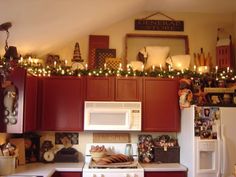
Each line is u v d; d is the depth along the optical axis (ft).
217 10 14.57
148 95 12.82
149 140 13.29
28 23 9.55
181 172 11.57
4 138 11.37
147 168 11.48
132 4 12.59
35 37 11.04
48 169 10.85
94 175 11.05
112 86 12.72
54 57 13.67
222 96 12.62
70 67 12.82
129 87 12.76
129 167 11.43
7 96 10.12
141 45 14.51
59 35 12.21
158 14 14.78
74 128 12.51
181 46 14.58
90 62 13.87
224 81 12.85
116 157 12.04
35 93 12.11
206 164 11.11
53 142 13.28
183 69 13.12
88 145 13.10
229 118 11.15
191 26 14.75
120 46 14.39
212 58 14.58
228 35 14.74
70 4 9.53
